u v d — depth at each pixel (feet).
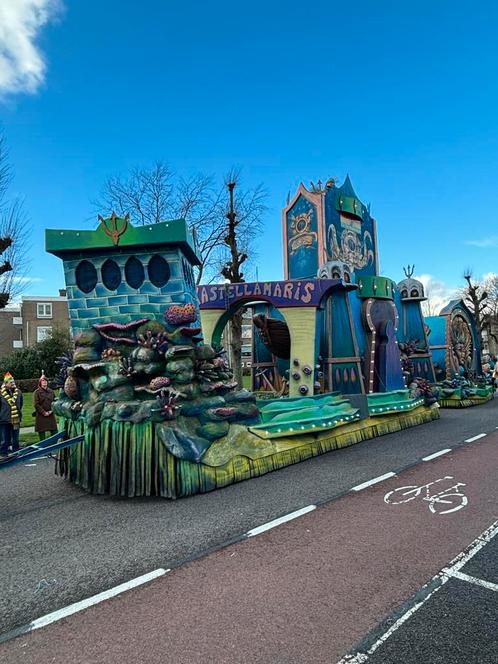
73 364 21.58
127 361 20.42
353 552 13.62
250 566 12.96
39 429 35.86
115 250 21.67
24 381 103.24
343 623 10.03
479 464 23.95
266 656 9.02
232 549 14.16
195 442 20.16
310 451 26.22
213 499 19.19
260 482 21.52
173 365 20.34
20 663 9.12
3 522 17.71
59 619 10.68
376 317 39.70
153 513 17.74
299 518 16.67
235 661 8.90
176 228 20.95
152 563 13.43
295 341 33.86
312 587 11.64
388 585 11.61
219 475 20.65
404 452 27.27
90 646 9.59
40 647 9.63
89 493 20.89
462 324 57.26
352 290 37.58
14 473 26.35
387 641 9.34
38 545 15.23
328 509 17.57
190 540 14.99
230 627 10.04
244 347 169.27
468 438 31.42
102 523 16.97
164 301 21.31
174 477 19.39
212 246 70.33
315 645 9.29
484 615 10.16
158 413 19.71
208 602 11.12
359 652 9.03
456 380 51.47
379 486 20.47
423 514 16.74
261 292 35.14
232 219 60.54
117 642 9.69
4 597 11.81
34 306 145.59
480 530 15.03
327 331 37.24
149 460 19.62
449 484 20.43
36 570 13.33
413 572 12.25
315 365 33.47
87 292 21.97
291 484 21.07
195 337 21.77
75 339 21.53
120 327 21.08
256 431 23.41
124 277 21.67
